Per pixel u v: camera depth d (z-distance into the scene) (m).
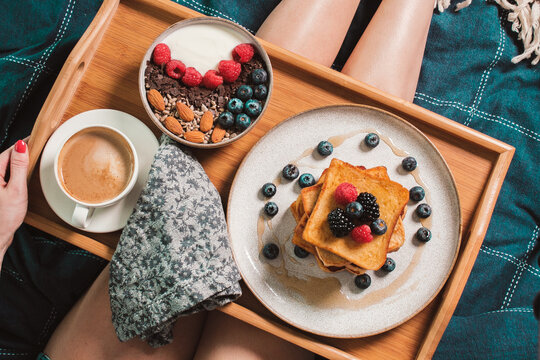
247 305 0.72
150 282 0.68
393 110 0.74
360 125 0.73
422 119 0.73
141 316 0.68
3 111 0.89
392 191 0.68
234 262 0.69
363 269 0.68
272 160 0.73
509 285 0.94
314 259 0.71
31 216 0.70
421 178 0.73
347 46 0.95
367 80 0.85
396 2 0.86
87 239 0.70
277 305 0.71
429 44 0.96
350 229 0.66
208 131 0.69
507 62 0.96
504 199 0.95
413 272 0.72
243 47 0.69
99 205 0.66
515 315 0.91
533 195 0.95
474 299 0.93
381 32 0.86
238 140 0.73
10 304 0.88
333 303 0.71
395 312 0.71
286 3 0.85
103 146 0.69
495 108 0.96
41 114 0.69
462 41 0.96
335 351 0.70
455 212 0.72
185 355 0.82
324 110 0.72
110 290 0.69
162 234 0.67
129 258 0.68
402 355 0.71
